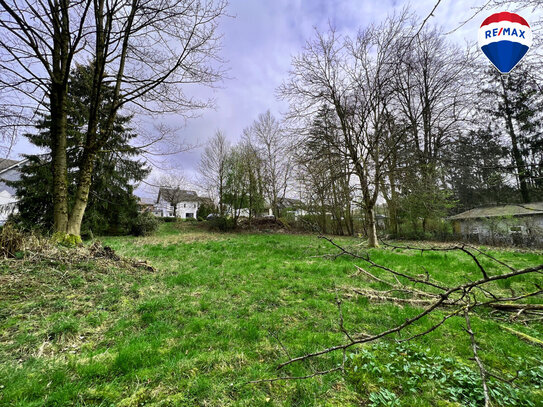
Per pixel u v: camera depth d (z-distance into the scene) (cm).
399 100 1455
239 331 302
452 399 186
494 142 1515
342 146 1237
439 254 897
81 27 626
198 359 240
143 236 1670
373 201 1167
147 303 374
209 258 782
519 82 1339
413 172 1156
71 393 191
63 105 671
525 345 263
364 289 455
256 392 197
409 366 222
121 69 746
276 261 740
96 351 255
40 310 335
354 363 234
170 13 704
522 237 1261
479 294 424
